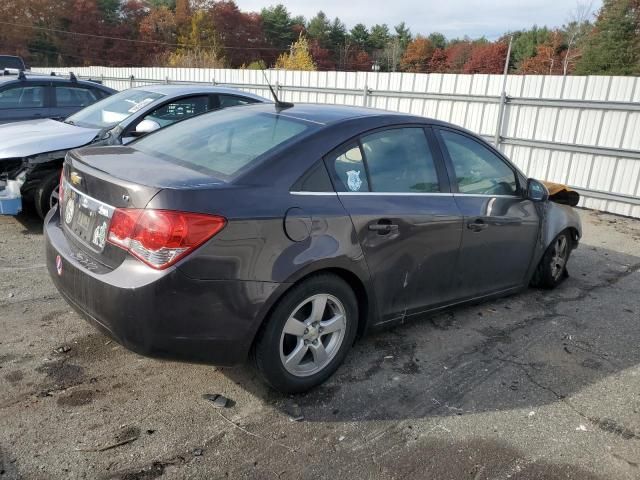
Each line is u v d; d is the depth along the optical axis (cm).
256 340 283
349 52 8531
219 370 330
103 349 346
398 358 359
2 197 546
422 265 351
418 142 362
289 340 301
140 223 253
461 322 422
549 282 500
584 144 927
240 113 369
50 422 273
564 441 284
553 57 5178
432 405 308
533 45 6188
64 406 287
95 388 305
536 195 438
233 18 7500
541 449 276
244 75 1578
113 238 265
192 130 359
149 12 7419
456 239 368
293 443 269
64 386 304
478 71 6719
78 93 845
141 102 633
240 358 276
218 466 250
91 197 287
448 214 359
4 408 281
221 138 331
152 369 327
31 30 6250
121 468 245
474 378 340
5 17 6075
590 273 572
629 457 274
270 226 271
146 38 7044
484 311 446
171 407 292
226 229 258
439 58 7650
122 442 262
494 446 276
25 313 388
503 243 413
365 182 321
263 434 275
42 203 566
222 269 258
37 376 312
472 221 377
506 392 327
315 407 300
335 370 323
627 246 705
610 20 4456
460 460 264
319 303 300
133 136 581
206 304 257
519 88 991
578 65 4719
